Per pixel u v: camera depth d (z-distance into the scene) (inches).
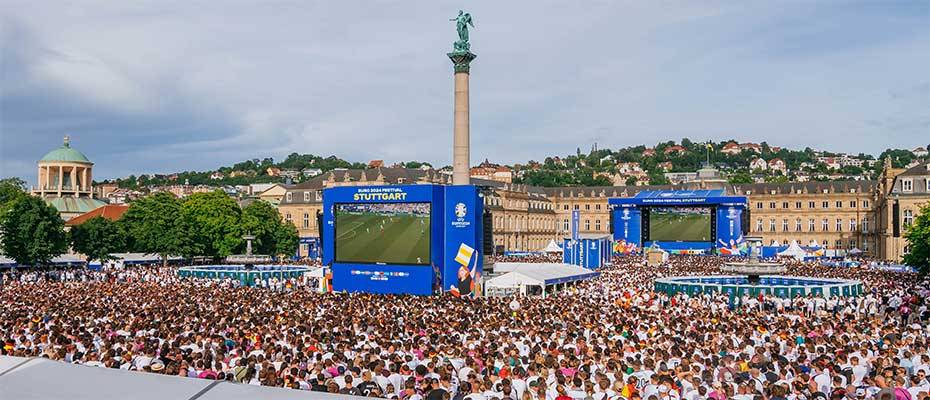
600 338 1445.6
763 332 1540.4
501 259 6323.8
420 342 1341.0
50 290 2687.0
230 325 1638.8
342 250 3543.3
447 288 3435.0
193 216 6156.5
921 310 2289.6
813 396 874.1
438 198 3408.0
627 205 7037.4
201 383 491.5
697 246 6870.1
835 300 2726.4
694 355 1148.5
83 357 1149.7
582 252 4704.7
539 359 1085.1
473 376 900.0
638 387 972.6
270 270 4453.7
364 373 920.9
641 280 3752.5
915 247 4271.7
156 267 5064.0
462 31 3782.0
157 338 1353.3
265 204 6737.2
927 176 7022.6
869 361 1115.9
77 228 5472.4
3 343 1350.9
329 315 1827.0
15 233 4731.8
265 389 483.2
